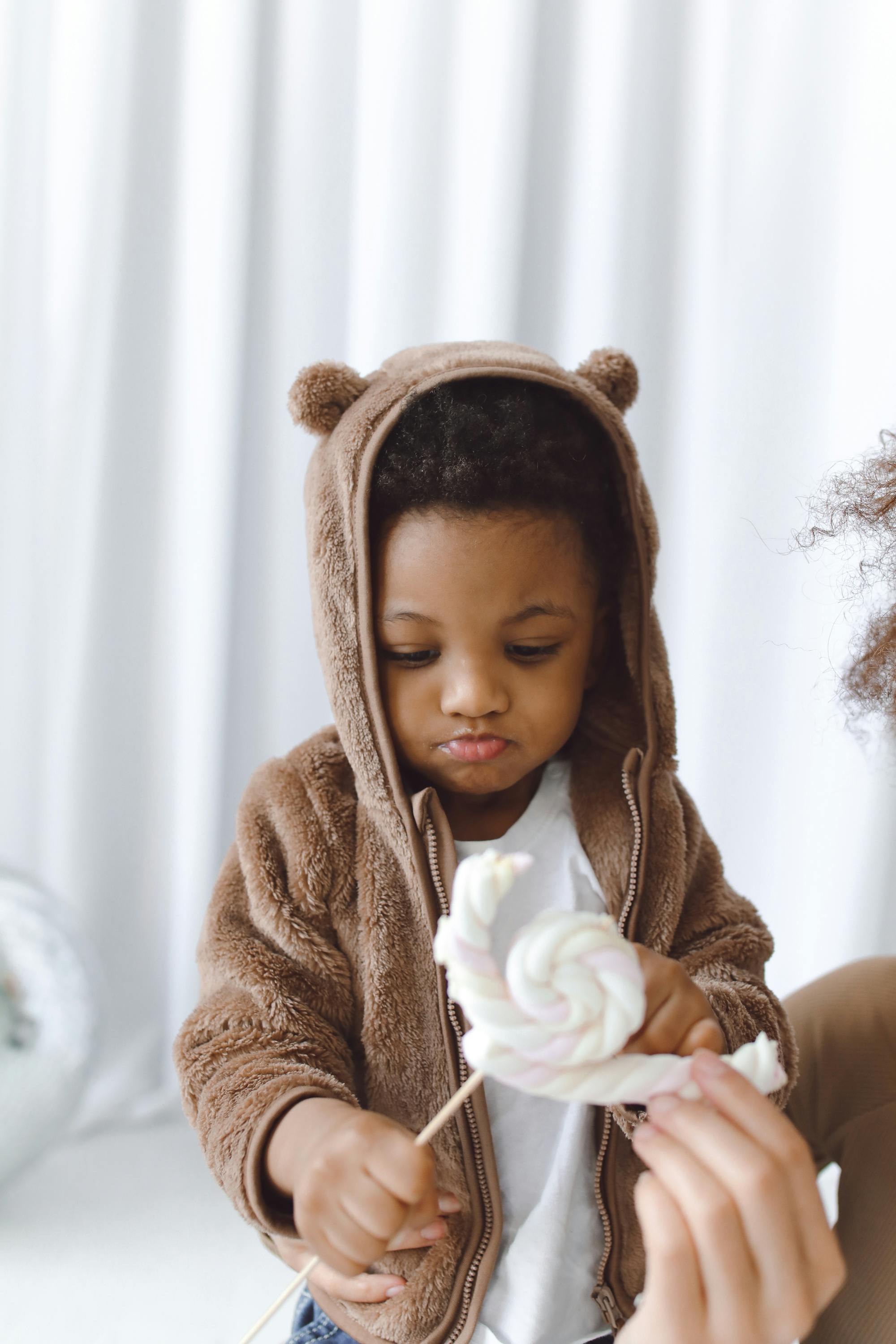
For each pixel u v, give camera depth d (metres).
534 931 0.57
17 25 1.70
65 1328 1.41
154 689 1.84
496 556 0.81
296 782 0.91
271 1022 0.82
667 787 0.92
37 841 1.86
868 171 1.76
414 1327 0.81
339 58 1.74
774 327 1.80
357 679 0.85
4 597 1.80
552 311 1.82
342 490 0.86
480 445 0.83
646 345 1.81
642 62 1.77
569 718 0.85
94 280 1.75
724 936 0.89
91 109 1.72
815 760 1.88
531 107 1.75
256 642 1.84
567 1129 0.85
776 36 1.77
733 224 1.79
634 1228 0.84
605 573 0.91
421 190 1.75
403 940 0.86
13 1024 1.49
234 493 1.79
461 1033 0.84
